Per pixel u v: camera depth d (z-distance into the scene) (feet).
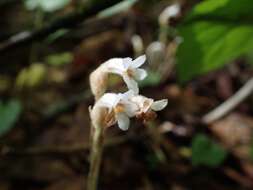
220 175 0.62
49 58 0.88
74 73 0.86
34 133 0.69
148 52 0.81
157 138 0.65
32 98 0.77
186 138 0.69
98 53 0.89
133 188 0.60
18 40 0.47
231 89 0.81
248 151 0.66
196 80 0.82
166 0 1.01
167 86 0.78
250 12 0.43
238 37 0.48
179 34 0.46
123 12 0.97
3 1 1.01
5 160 0.62
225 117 0.73
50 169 0.62
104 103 0.28
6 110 0.60
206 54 0.49
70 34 0.91
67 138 0.68
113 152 0.64
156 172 0.62
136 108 0.28
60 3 0.64
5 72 0.83
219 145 0.68
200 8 0.42
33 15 0.97
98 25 0.95
